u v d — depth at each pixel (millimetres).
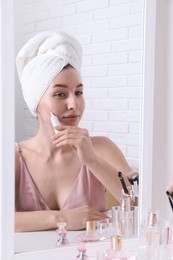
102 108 831
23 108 758
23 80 752
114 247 764
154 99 871
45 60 768
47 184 798
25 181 782
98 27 812
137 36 841
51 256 791
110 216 846
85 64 810
